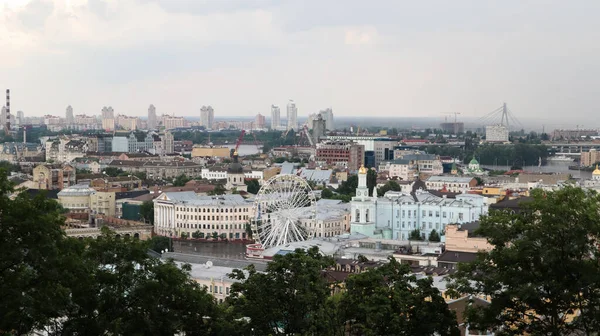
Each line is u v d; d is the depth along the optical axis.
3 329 167.25
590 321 172.12
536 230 175.88
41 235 173.88
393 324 186.25
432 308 191.00
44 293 170.75
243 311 199.00
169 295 195.62
